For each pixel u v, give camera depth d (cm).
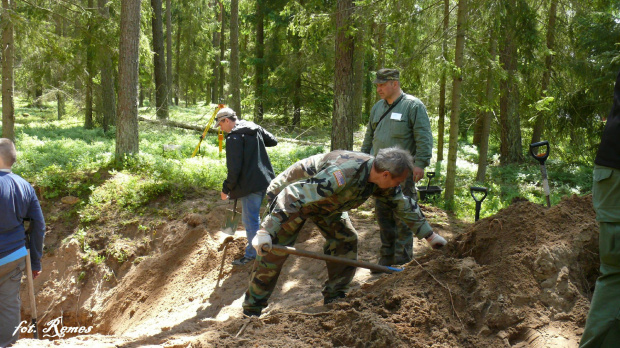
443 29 918
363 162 324
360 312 298
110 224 804
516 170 1316
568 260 299
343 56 1082
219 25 3566
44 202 852
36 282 744
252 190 572
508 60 1130
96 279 738
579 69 1160
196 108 2930
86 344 339
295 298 490
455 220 760
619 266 214
